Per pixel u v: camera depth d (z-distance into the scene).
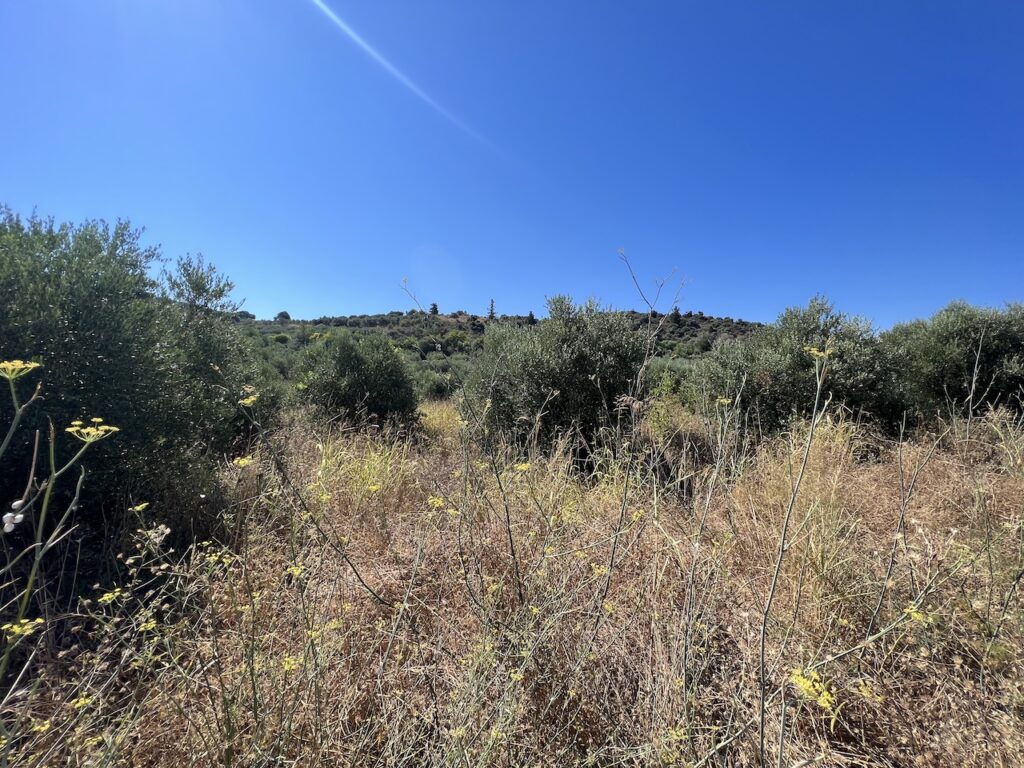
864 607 2.26
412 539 3.06
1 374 1.06
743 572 2.75
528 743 1.71
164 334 4.28
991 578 2.08
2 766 1.21
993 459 4.07
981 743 1.59
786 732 1.68
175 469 3.92
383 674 1.99
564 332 7.04
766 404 6.84
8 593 2.59
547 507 3.09
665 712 1.73
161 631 2.04
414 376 10.18
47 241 3.53
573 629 2.12
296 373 10.31
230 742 1.53
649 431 5.01
